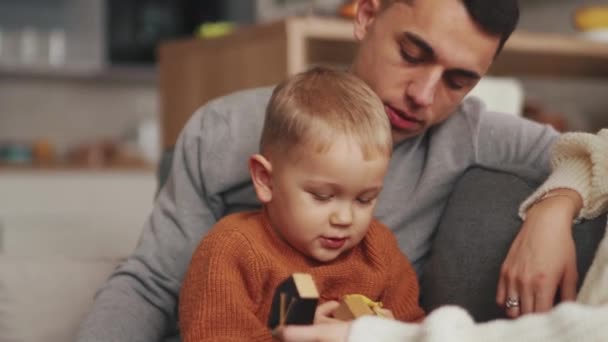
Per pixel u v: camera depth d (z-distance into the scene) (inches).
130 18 158.2
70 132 164.9
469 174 49.5
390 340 33.4
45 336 54.8
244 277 40.7
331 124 39.1
